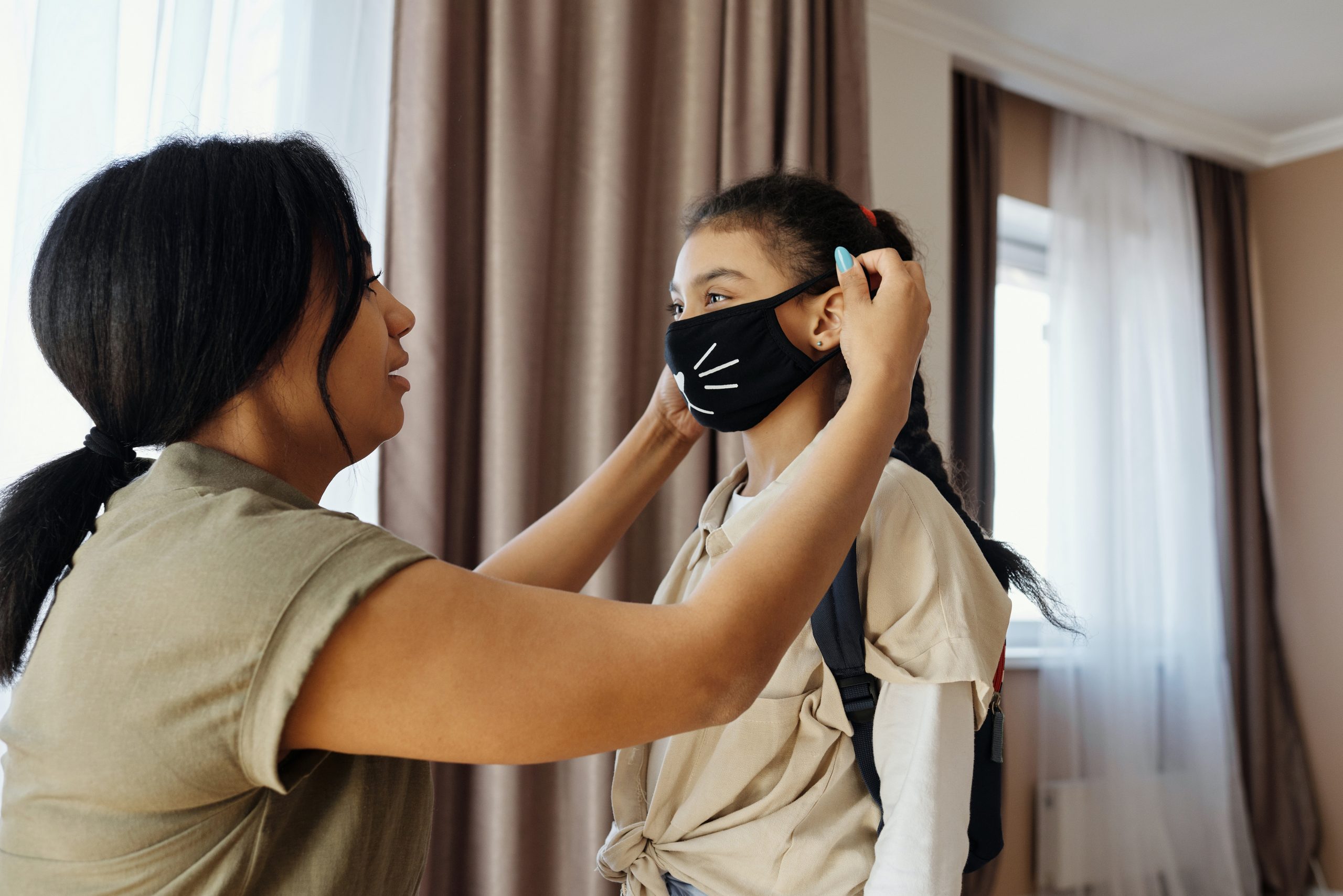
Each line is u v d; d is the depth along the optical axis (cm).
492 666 52
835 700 83
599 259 204
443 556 181
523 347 191
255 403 64
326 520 56
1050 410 346
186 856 52
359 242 67
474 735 52
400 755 54
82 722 51
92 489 64
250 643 50
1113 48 329
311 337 65
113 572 54
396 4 192
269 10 182
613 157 206
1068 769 327
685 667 54
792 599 58
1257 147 403
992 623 83
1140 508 354
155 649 50
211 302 59
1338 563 375
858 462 63
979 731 87
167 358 60
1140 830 330
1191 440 371
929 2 301
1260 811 365
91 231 61
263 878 56
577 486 202
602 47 210
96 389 62
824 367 100
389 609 52
